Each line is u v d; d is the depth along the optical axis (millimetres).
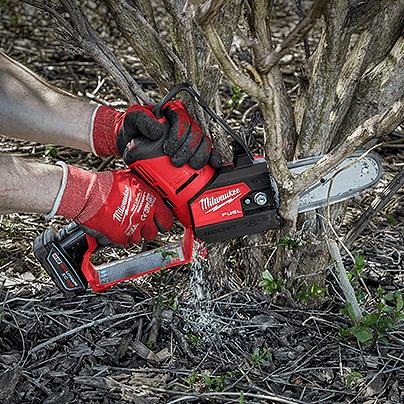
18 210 1807
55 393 1794
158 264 1876
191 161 1769
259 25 1718
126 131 1783
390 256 2105
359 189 1839
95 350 1869
